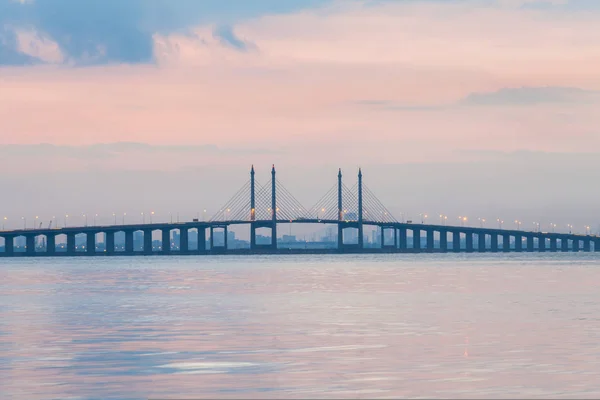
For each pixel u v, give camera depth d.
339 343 61.88
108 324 78.06
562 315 84.38
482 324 75.25
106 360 54.00
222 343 62.47
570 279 170.25
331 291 130.12
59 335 68.75
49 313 91.12
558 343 61.03
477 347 59.03
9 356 56.00
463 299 109.50
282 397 41.81
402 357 54.38
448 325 74.50
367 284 152.62
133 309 96.12
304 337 65.88
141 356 55.72
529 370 49.00
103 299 114.12
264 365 51.47
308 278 181.75
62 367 51.19
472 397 41.47
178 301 109.12
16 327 75.69
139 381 46.19
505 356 54.56
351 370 49.44
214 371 49.38
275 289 136.88
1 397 41.94
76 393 42.88
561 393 42.25
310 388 43.94
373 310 91.81
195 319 82.56
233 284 155.50
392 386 44.34
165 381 46.16
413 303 102.56
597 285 145.38
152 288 142.75
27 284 159.88
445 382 45.38
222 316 85.75
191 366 51.28
